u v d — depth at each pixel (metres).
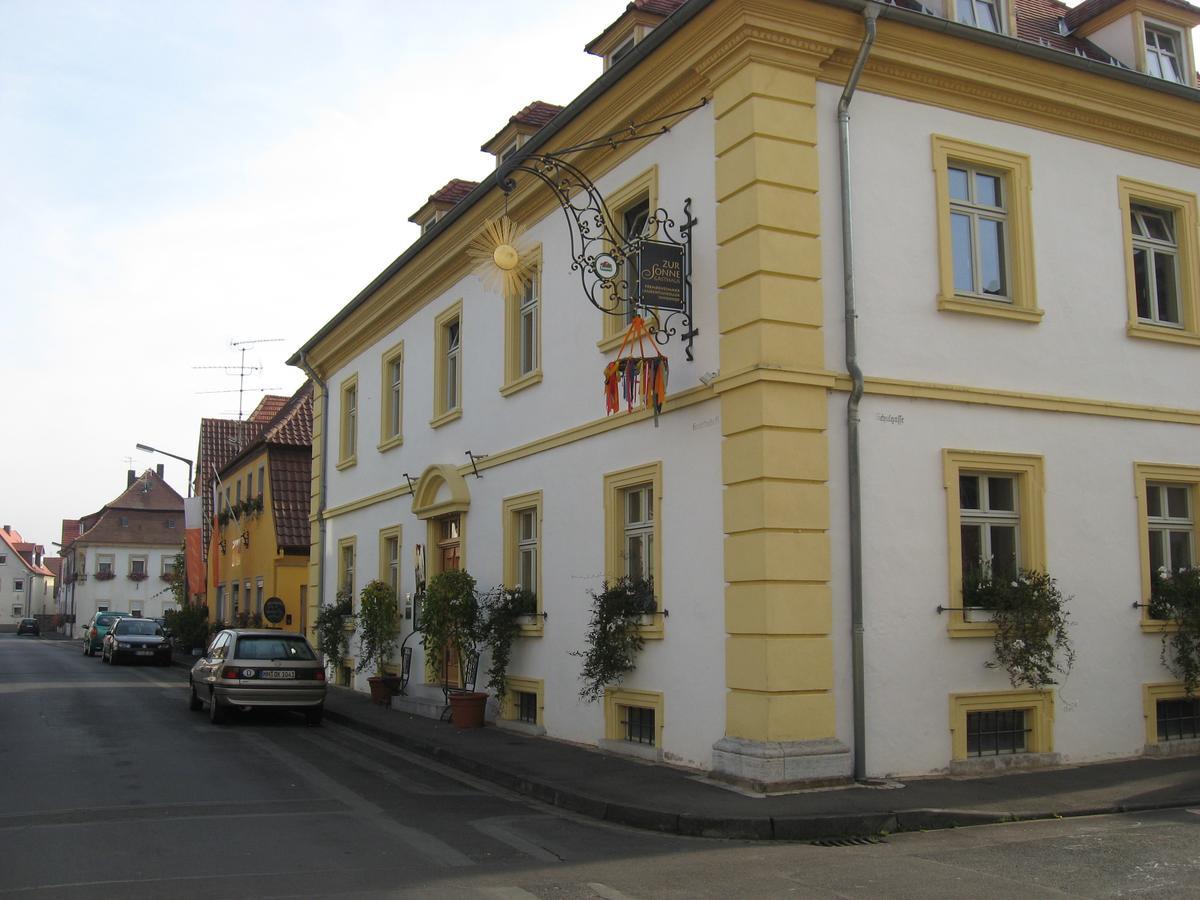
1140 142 14.16
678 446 12.48
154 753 14.27
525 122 18.58
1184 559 13.92
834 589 11.20
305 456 34.94
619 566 13.71
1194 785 11.05
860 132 12.13
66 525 107.94
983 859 8.23
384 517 22.12
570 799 10.66
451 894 7.23
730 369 11.56
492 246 16.39
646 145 13.47
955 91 12.74
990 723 12.08
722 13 11.63
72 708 20.52
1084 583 12.81
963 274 12.76
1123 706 12.88
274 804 10.72
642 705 12.88
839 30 11.82
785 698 10.75
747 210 11.45
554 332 15.55
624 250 13.37
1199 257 14.48
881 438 11.71
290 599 33.31
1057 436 12.88
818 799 10.09
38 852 8.45
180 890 7.30
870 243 11.99
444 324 19.67
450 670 18.69
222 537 42.12
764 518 10.89
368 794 11.42
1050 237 13.23
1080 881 7.52
